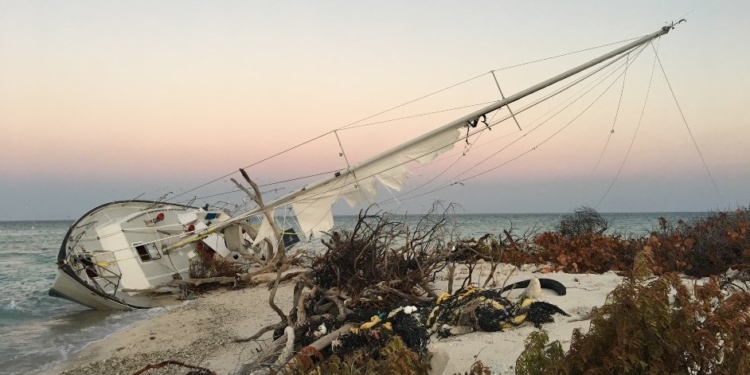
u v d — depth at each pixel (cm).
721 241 1110
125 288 1558
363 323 735
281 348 752
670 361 388
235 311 1349
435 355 607
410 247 1036
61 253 1450
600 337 408
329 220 1161
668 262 1141
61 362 976
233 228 1994
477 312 723
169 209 1931
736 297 399
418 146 1140
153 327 1206
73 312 1482
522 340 650
